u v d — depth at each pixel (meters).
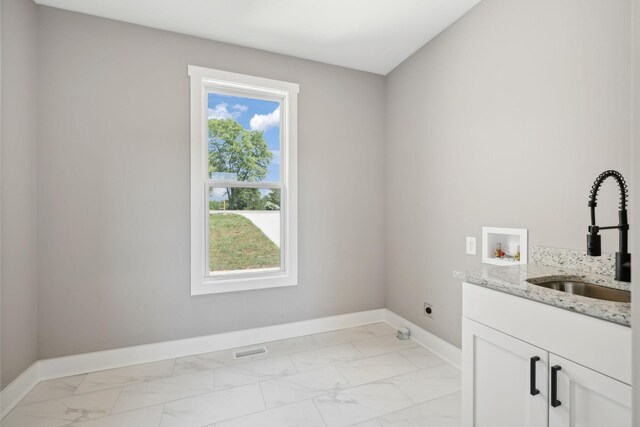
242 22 2.19
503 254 1.90
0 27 1.61
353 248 2.92
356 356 2.32
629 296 1.19
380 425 1.57
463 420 1.38
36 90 1.94
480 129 2.01
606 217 1.37
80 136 2.05
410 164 2.68
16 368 1.75
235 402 1.76
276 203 2.70
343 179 2.87
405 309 2.76
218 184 2.48
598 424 0.91
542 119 1.64
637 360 0.73
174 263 2.29
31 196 1.89
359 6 2.04
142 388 1.89
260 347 2.48
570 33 1.51
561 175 1.56
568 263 1.50
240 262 2.57
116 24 2.14
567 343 0.98
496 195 1.91
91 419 1.61
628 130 1.30
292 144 2.65
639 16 0.71
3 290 1.65
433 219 2.42
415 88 2.61
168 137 2.27
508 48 1.82
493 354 1.25
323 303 2.81
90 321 2.09
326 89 2.79
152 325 2.24
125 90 2.15
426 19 2.18
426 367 2.16
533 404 1.09
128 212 2.17
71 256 2.04
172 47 2.28
